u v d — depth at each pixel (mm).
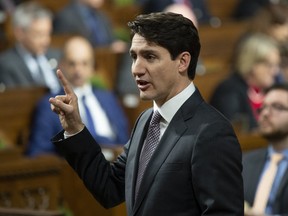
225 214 7316
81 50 18344
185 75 7715
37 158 14531
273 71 19844
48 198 14508
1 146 15930
